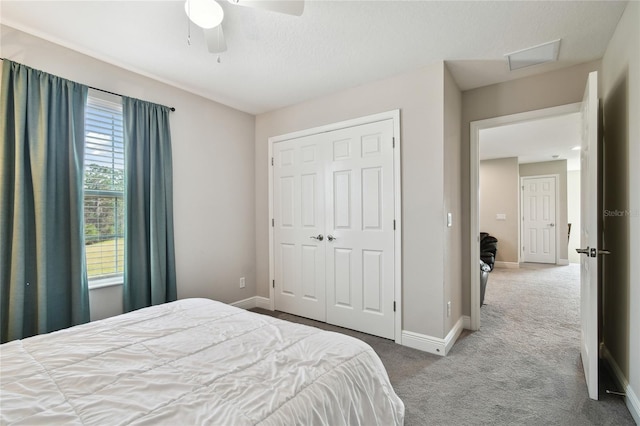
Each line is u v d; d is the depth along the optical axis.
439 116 2.47
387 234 2.75
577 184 7.93
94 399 0.92
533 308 3.70
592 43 2.18
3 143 1.94
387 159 2.75
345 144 3.01
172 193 2.86
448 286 2.58
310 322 3.20
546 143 5.25
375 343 2.67
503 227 6.66
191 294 3.05
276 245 3.59
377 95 2.81
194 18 1.54
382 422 1.19
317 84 2.89
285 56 2.38
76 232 2.19
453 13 1.87
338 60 2.44
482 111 2.96
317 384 1.03
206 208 3.21
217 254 3.31
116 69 2.52
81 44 2.21
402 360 2.36
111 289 2.46
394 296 2.71
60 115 2.16
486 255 4.74
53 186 2.10
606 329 2.25
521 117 2.75
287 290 3.50
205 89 3.00
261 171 3.73
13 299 1.93
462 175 3.07
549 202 7.11
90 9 1.83
